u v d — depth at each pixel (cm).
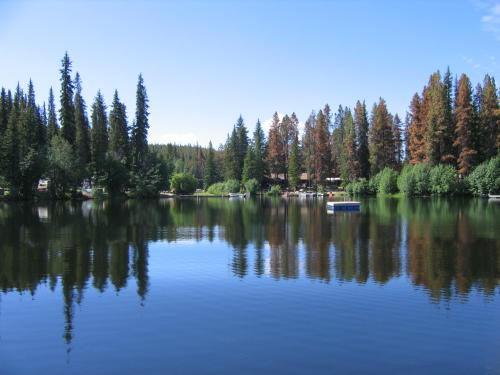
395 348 840
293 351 827
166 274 1432
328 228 2702
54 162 5088
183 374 738
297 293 1205
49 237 2252
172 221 3141
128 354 816
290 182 8556
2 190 5288
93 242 2105
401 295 1187
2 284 1301
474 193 5750
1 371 752
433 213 3662
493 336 898
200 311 1053
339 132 8850
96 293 1206
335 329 936
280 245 2041
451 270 1485
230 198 7244
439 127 6050
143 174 6738
